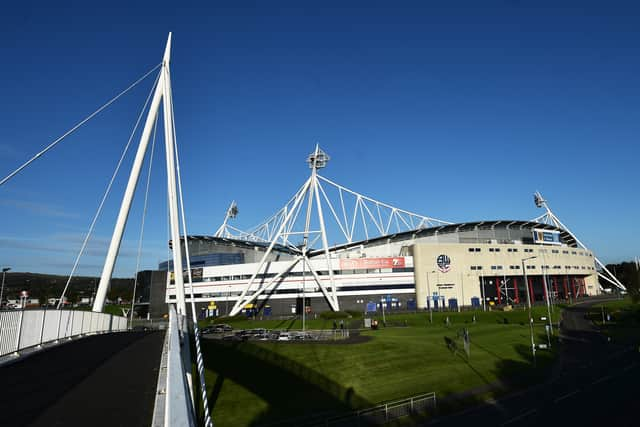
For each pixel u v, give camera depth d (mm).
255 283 94438
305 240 93438
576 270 112688
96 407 9695
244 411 23375
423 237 102688
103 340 25000
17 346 17266
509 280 101562
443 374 35344
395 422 25625
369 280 91750
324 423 23906
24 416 8969
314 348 36938
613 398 31375
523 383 35969
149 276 119062
